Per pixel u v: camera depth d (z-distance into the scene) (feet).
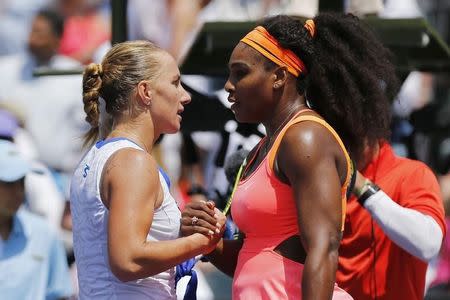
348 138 44.78
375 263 51.13
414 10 99.60
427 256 49.90
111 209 40.24
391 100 50.90
